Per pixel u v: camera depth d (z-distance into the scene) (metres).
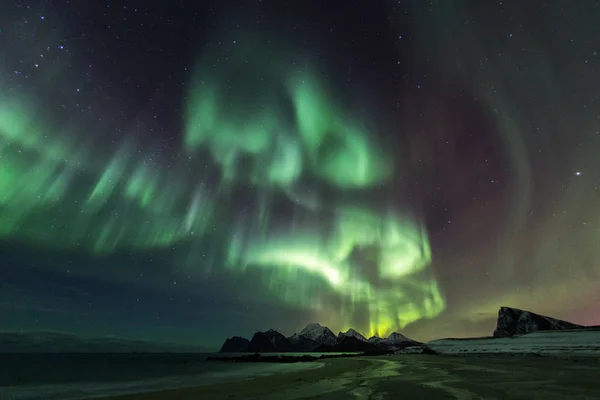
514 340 49.66
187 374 40.19
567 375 16.64
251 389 17.92
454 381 16.05
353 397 12.70
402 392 13.18
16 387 28.27
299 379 22.98
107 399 16.67
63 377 39.72
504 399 10.65
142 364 83.81
